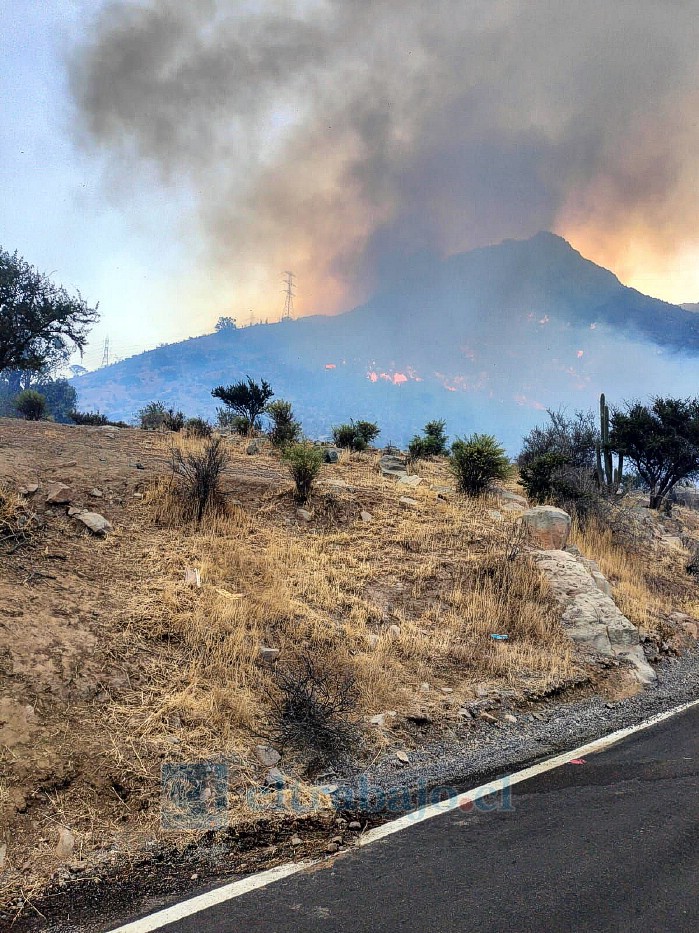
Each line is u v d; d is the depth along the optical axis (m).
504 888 3.26
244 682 5.63
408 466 15.45
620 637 8.51
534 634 8.19
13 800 3.79
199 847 3.72
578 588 9.21
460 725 5.81
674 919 3.01
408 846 3.73
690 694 7.36
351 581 8.36
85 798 3.98
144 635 5.83
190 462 9.88
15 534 6.97
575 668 7.54
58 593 6.10
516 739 5.65
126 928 2.94
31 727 4.35
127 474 9.78
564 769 4.99
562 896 3.19
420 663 6.85
